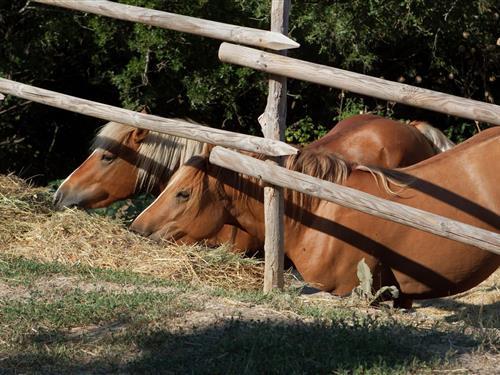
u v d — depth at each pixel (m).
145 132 10.98
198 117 18.11
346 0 16.48
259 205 9.05
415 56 19.22
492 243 7.21
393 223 8.40
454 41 18.52
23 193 11.73
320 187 8.00
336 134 9.83
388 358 6.21
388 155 9.70
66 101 9.71
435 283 8.54
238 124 18.64
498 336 6.84
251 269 9.86
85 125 19.73
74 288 8.23
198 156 9.30
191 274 9.61
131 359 6.37
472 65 19.05
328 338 6.48
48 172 19.66
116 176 11.10
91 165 11.16
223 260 9.77
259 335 6.51
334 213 8.50
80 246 10.39
